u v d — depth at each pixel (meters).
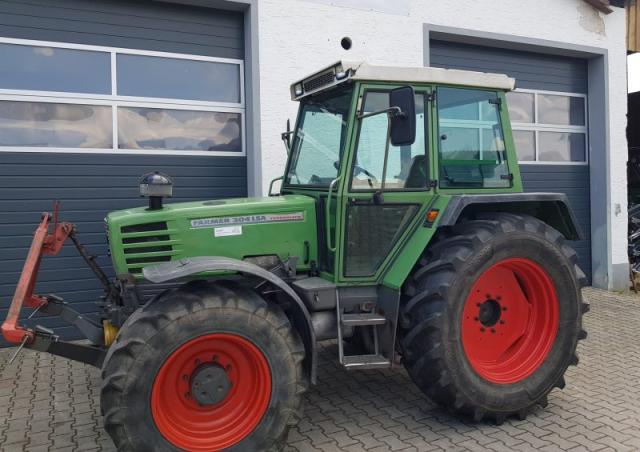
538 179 8.54
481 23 7.63
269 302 3.23
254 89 6.31
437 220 3.66
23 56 5.54
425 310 3.49
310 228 3.80
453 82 3.80
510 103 8.30
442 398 3.54
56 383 4.55
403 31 7.11
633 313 7.02
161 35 6.09
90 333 3.64
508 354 3.85
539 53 8.46
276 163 6.44
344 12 6.75
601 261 8.74
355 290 3.71
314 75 3.92
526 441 3.40
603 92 8.63
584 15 8.38
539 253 3.73
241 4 6.21
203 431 3.05
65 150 5.71
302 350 3.16
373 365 3.50
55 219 3.63
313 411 3.90
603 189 8.69
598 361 5.02
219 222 3.59
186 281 3.56
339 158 3.67
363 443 3.39
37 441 3.49
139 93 6.02
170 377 3.00
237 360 3.14
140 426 2.84
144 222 3.49
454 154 3.88
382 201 3.64
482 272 3.58
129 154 5.97
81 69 5.77
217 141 6.39
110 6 5.86
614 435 3.47
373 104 3.64
